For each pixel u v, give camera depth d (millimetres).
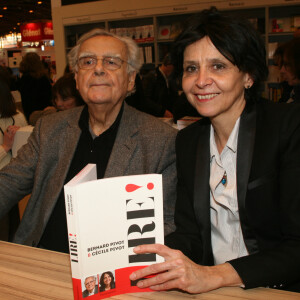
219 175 1185
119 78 1457
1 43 26031
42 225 1454
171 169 1432
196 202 1200
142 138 1453
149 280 854
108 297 844
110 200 797
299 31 3475
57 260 1017
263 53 1094
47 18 18344
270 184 1049
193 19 1072
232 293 865
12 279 926
